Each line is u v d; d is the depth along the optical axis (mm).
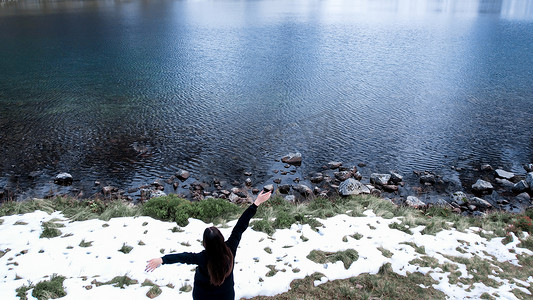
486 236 10766
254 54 50562
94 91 35250
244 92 35281
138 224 10359
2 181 19141
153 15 89438
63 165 21078
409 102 32656
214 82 38438
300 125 27641
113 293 6492
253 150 23562
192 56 49344
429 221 11812
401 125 27719
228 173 20719
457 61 46656
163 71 42375
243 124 27672
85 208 11992
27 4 111312
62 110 30109
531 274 8586
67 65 44844
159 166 21266
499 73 41344
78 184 19109
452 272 8234
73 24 74625
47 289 6461
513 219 12633
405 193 18953
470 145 24484
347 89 36344
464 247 9781
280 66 44719
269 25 74750
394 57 49062
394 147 24219
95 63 45781
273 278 7352
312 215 11836
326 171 21219
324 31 68000
